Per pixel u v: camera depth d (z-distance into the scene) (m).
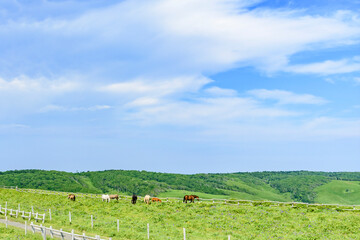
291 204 59.09
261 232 39.72
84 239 28.98
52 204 61.53
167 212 52.31
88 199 70.12
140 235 36.78
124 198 73.19
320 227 41.34
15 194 77.62
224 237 37.19
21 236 33.28
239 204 61.53
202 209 54.00
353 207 54.44
